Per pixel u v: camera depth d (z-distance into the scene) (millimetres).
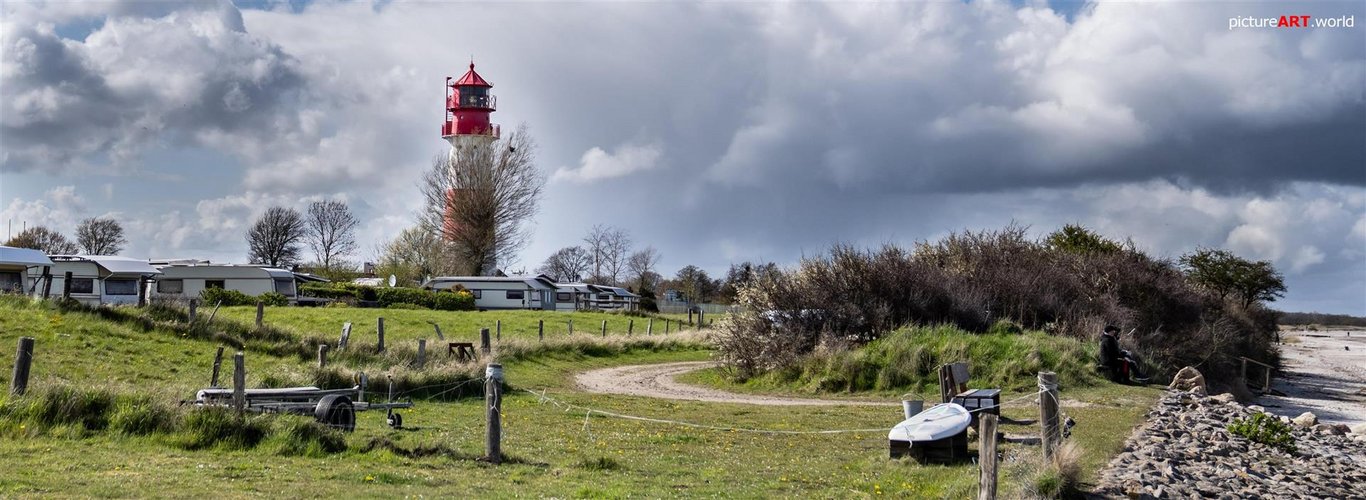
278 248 125062
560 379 34531
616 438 19188
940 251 45125
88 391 16219
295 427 15680
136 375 25484
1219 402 27125
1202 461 17234
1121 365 31922
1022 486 12578
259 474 13094
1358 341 105688
